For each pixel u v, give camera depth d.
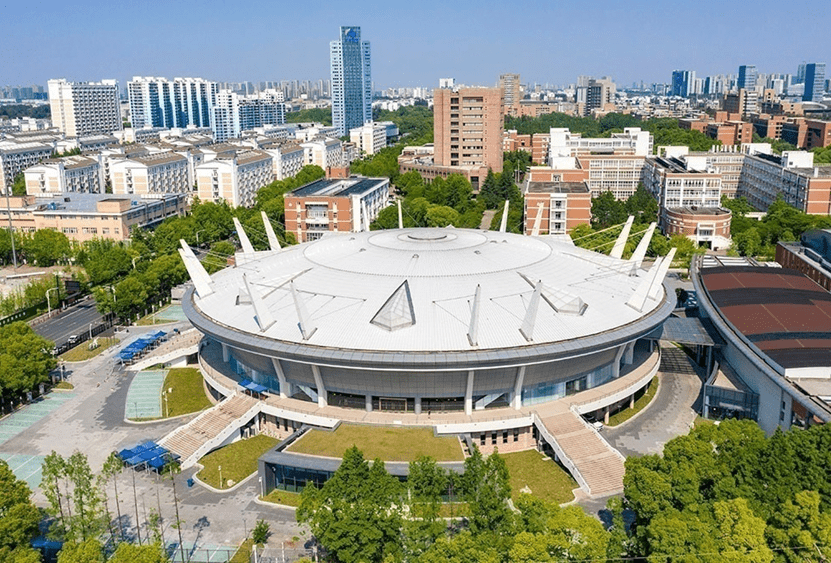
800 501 68.81
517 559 66.00
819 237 159.00
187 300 131.75
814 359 102.69
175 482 97.62
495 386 105.88
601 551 67.75
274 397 113.12
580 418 104.50
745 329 117.12
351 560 72.38
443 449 94.62
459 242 133.75
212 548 83.06
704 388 112.75
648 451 102.75
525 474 97.25
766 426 105.81
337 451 94.56
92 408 122.62
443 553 68.19
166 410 120.94
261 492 93.88
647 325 112.38
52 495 81.44
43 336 163.25
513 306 109.62
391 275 117.31
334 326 106.31
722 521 69.12
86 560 69.38
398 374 102.88
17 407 123.12
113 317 175.75
